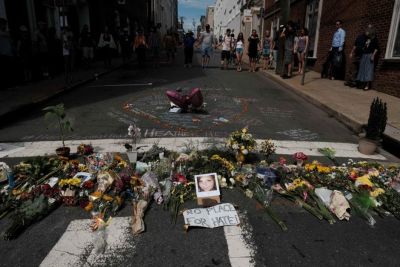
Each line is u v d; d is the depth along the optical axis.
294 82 11.73
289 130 6.39
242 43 16.02
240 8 37.50
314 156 5.02
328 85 11.02
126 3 32.28
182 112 7.53
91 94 9.86
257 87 11.38
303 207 3.49
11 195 3.56
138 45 17.94
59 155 4.56
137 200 3.48
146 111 7.63
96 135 5.87
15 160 4.75
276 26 22.95
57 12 15.67
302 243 2.92
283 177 3.99
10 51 10.16
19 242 2.90
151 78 13.34
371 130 5.20
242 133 4.44
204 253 2.76
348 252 2.81
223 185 3.84
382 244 2.94
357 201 3.52
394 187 3.82
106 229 3.06
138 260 2.67
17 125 6.62
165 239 2.94
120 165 4.25
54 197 3.52
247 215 3.34
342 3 12.09
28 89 9.90
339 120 7.17
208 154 4.42
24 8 12.92
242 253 2.77
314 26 15.20
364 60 9.63
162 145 5.30
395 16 8.83
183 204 3.53
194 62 21.81
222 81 12.57
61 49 13.73
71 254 2.74
